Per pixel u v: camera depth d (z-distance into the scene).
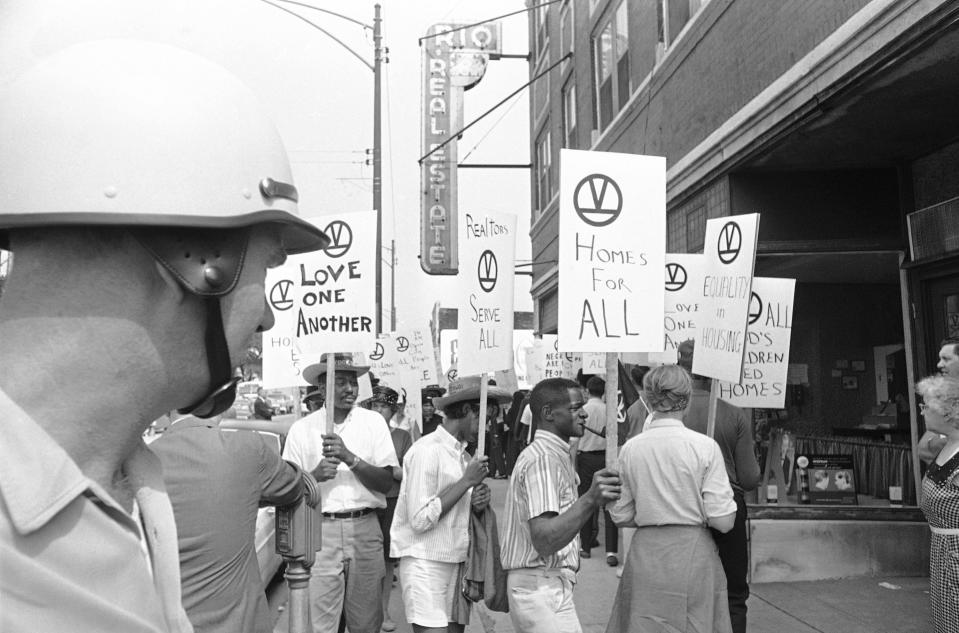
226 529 2.62
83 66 0.81
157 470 1.01
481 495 4.75
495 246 5.36
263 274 0.96
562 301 3.88
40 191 0.76
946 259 7.35
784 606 6.76
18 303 0.78
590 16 15.77
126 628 0.72
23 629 0.66
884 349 10.55
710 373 5.09
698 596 3.83
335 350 5.36
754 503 8.22
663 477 3.96
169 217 0.79
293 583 2.77
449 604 4.76
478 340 5.25
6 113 0.79
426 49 22.94
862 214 8.46
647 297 3.97
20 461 0.69
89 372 0.78
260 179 0.89
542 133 21.39
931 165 7.88
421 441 4.88
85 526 0.73
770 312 6.36
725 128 8.49
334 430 5.28
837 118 6.95
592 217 3.96
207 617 2.60
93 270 0.79
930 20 5.32
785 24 7.56
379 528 5.08
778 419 9.66
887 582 7.45
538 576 3.89
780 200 8.63
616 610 4.05
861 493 9.19
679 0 10.83
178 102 0.82
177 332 0.84
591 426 9.09
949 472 3.84
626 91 13.50
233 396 0.95
